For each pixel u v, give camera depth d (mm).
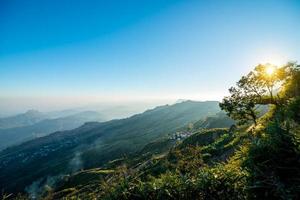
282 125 10617
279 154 9320
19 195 20109
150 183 10227
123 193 10086
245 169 9766
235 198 9586
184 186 9867
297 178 8555
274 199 8523
